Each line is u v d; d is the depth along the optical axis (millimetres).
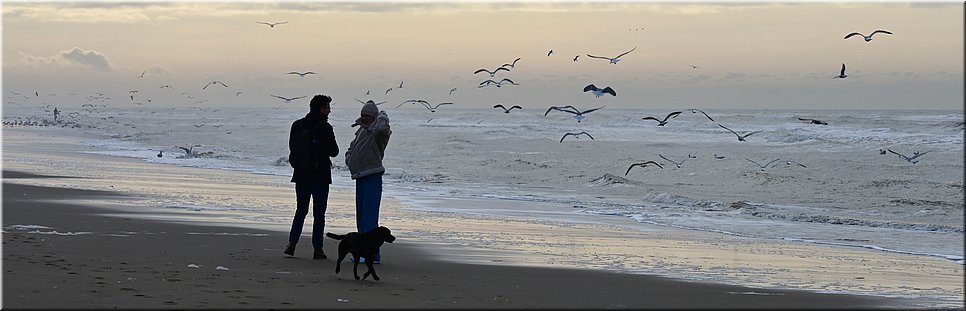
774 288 10625
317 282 9477
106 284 8516
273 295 8430
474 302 8648
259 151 50625
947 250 15781
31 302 7473
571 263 12250
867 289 10898
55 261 9938
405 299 8617
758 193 28344
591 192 27328
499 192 26859
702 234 17359
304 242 13297
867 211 23312
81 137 67938
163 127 95625
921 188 29688
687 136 73875
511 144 59375
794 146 56500
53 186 23531
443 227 16828
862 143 56438
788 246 15820
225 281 9141
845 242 16766
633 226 18422
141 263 10188
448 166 38656
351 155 11242
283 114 188625
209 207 19156
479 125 97938
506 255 12867
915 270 13094
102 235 13156
